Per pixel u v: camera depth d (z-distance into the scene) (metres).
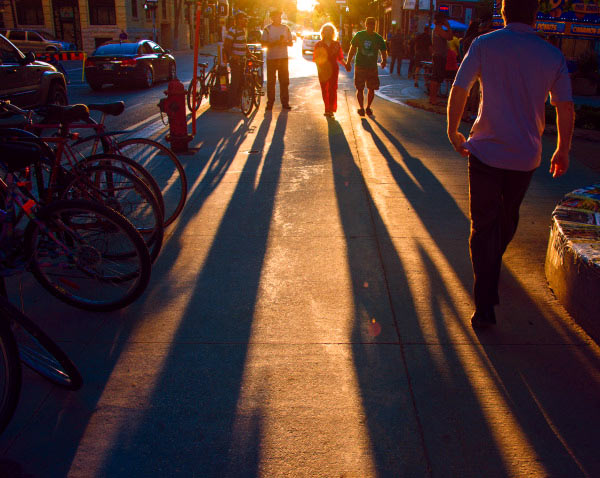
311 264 4.20
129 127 9.85
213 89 11.21
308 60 29.45
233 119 10.24
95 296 3.66
